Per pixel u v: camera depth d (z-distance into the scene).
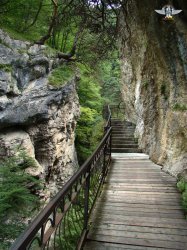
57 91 7.84
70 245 3.44
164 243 3.50
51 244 3.43
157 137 7.91
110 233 3.76
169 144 6.77
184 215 4.38
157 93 7.81
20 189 3.92
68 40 11.09
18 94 6.97
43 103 7.40
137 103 10.54
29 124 7.31
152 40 6.16
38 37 8.90
